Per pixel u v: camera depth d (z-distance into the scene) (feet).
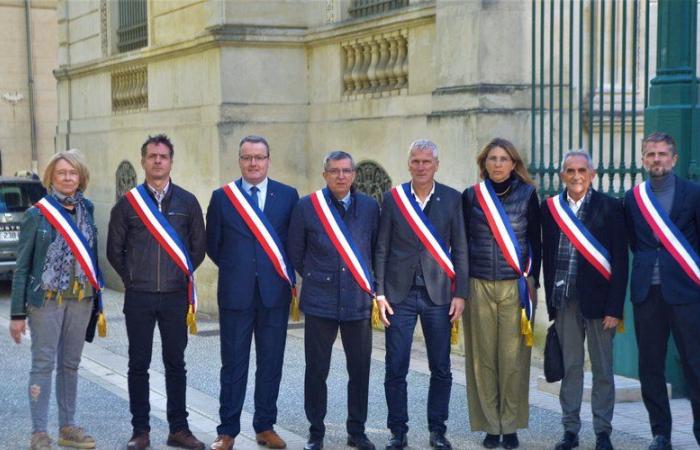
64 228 19.90
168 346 20.47
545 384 25.04
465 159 29.32
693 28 24.17
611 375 19.94
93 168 50.01
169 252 19.99
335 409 23.75
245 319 20.40
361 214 20.24
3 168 78.23
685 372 19.60
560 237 19.94
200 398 25.14
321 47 37.09
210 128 37.42
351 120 35.47
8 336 34.04
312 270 20.17
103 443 21.04
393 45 33.83
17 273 19.97
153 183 20.24
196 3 38.63
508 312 20.17
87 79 50.75
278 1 37.35
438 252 20.07
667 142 19.35
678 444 20.61
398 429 20.30
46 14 79.10
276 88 37.58
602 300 19.58
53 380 26.66
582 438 21.01
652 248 19.47
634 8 25.57
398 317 20.24
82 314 20.42
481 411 20.67
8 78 78.18
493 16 29.09
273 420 20.76
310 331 20.22
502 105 29.12
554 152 30.14
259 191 20.72
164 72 41.57
